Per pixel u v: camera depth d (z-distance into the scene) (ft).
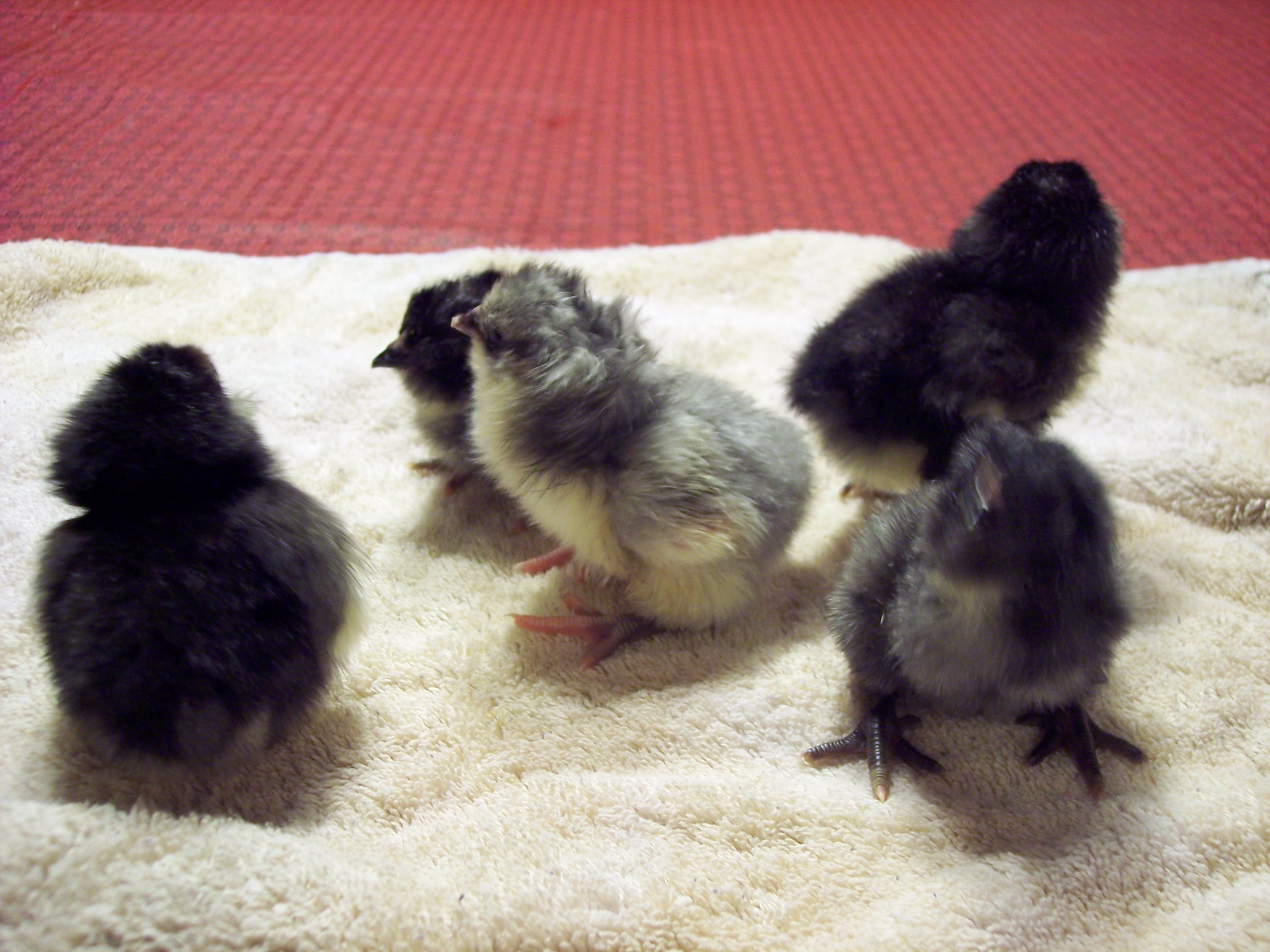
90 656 0.61
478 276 0.92
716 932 0.61
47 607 0.64
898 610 0.68
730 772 0.72
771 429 0.83
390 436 1.01
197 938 0.55
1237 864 0.66
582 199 1.38
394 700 0.75
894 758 0.73
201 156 1.37
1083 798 0.70
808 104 1.64
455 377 0.89
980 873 0.65
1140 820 0.67
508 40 1.80
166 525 0.65
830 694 0.78
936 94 1.68
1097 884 0.64
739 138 1.54
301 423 1.00
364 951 0.57
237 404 0.72
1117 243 0.86
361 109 1.53
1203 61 1.77
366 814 0.68
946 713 0.76
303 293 1.15
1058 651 0.64
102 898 0.56
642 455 0.76
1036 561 0.61
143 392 0.67
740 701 0.77
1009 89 1.68
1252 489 0.93
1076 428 1.03
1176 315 1.17
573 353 0.75
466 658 0.79
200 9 1.76
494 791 0.70
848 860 0.66
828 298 1.21
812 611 0.86
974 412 0.81
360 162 1.41
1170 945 0.61
